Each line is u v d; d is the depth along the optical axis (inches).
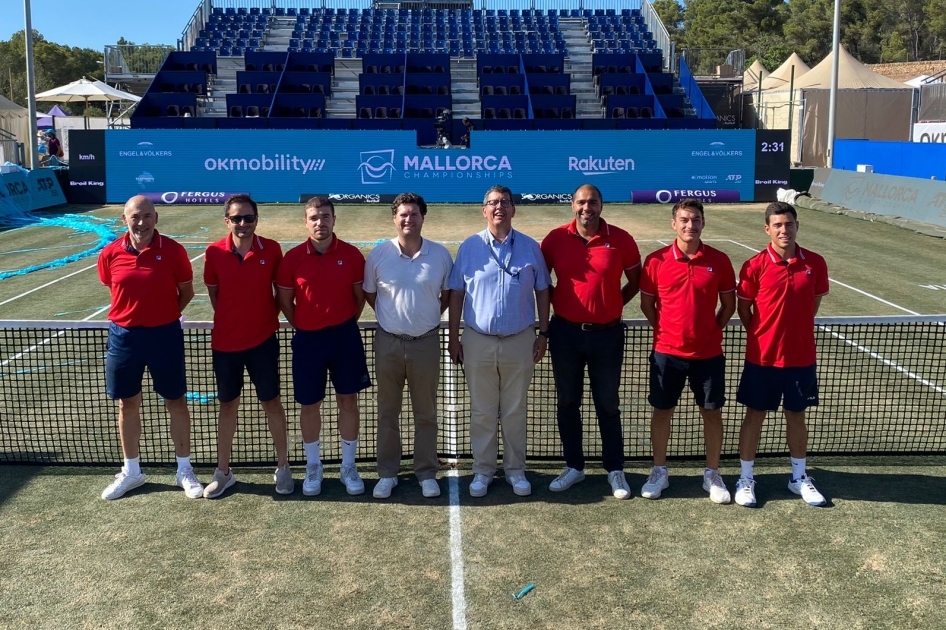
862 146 1045.8
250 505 197.8
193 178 912.9
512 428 203.9
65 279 482.6
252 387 291.9
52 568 167.6
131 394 197.0
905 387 291.7
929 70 1763.0
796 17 3304.6
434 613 151.6
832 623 148.7
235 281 191.6
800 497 201.3
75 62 2992.1
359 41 1422.2
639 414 261.7
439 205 915.4
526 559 171.2
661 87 1197.7
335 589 159.8
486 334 195.8
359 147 913.5
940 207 689.0
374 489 201.9
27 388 289.9
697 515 191.5
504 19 1530.5
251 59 1225.4
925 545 176.9
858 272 509.7
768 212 191.2
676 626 147.9
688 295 191.3
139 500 200.1
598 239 194.7
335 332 197.2
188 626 147.9
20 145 1162.0
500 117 1119.6
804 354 192.2
